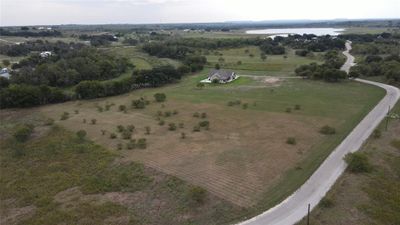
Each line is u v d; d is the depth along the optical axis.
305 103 82.00
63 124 71.12
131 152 54.47
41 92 89.50
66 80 112.38
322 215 34.69
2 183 47.00
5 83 101.31
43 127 69.94
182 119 72.38
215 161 49.88
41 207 39.88
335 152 50.88
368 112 71.50
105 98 96.31
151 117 74.75
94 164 51.00
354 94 89.25
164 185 43.31
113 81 102.75
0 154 57.47
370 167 44.50
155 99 91.94
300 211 35.69
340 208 35.78
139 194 41.69
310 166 46.44
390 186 40.03
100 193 42.50
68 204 40.09
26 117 78.69
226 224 34.44
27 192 43.88
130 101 91.12
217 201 38.72
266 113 74.75
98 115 77.88
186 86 110.25
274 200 38.16
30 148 59.12
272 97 90.06
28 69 114.19
